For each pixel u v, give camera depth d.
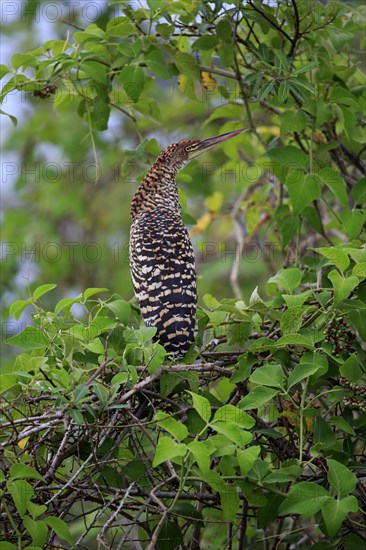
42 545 7.05
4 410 7.83
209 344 9.09
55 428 7.68
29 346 8.20
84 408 7.57
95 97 11.02
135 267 9.84
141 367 8.12
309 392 8.90
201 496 7.87
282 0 10.05
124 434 7.87
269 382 7.74
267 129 12.63
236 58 10.80
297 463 7.77
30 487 6.97
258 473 7.42
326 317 8.25
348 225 9.80
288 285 8.50
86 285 17.98
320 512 8.44
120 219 18.59
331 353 8.10
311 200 9.59
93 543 10.14
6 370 14.95
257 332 8.91
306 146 11.62
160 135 17.33
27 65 10.52
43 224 18.38
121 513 7.85
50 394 7.87
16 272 17.53
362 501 8.11
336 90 10.38
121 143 18.09
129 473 7.83
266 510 7.57
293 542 9.34
